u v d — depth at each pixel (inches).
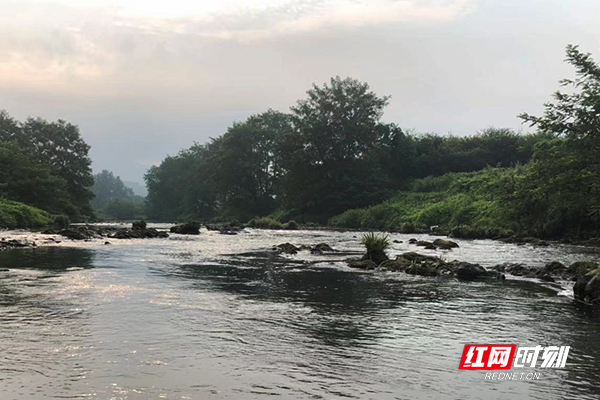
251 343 233.1
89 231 1168.2
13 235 1063.6
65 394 163.8
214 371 190.4
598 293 352.5
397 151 2760.8
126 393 165.5
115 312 294.7
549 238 1229.7
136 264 567.5
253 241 1091.3
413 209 1956.2
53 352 211.2
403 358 214.4
